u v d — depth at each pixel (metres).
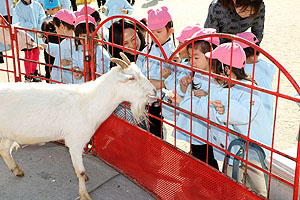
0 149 3.96
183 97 3.98
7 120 3.51
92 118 3.57
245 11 4.25
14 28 4.78
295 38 10.33
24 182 4.02
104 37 5.39
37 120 3.49
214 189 3.08
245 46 3.97
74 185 4.00
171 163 3.47
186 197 3.40
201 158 3.99
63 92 3.59
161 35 4.32
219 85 3.52
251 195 2.75
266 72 4.18
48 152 4.62
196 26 4.29
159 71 4.24
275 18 12.99
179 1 16.88
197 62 3.71
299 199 2.74
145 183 3.88
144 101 3.50
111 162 4.33
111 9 7.99
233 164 3.14
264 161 3.02
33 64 6.90
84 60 4.06
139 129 3.75
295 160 2.42
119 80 3.33
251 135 3.42
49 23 6.37
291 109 6.10
